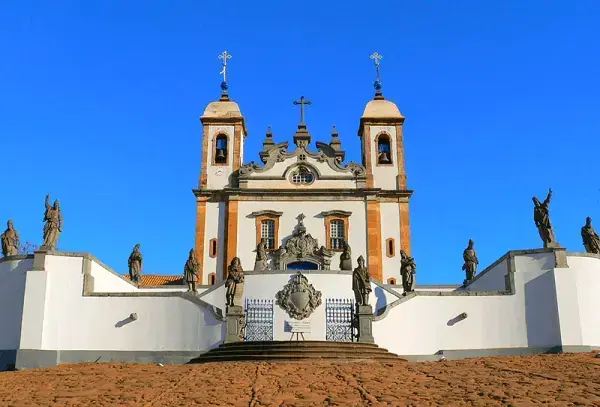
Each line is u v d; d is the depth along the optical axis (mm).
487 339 31625
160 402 17281
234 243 46125
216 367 22328
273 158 48438
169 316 31109
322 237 46312
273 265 45156
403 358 29375
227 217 46906
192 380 19875
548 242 32156
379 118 50594
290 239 45656
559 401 15977
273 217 46625
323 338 32906
